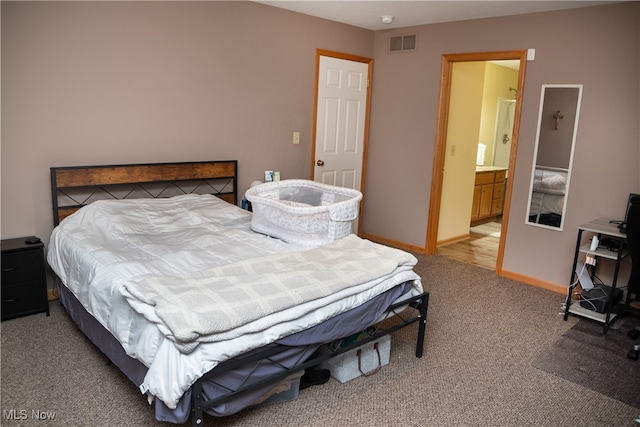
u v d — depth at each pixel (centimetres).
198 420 175
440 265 474
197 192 412
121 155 361
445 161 522
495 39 429
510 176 430
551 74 396
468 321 342
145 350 185
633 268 300
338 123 517
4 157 311
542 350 301
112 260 246
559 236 404
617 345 311
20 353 268
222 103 414
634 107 353
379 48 526
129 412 219
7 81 304
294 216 287
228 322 175
